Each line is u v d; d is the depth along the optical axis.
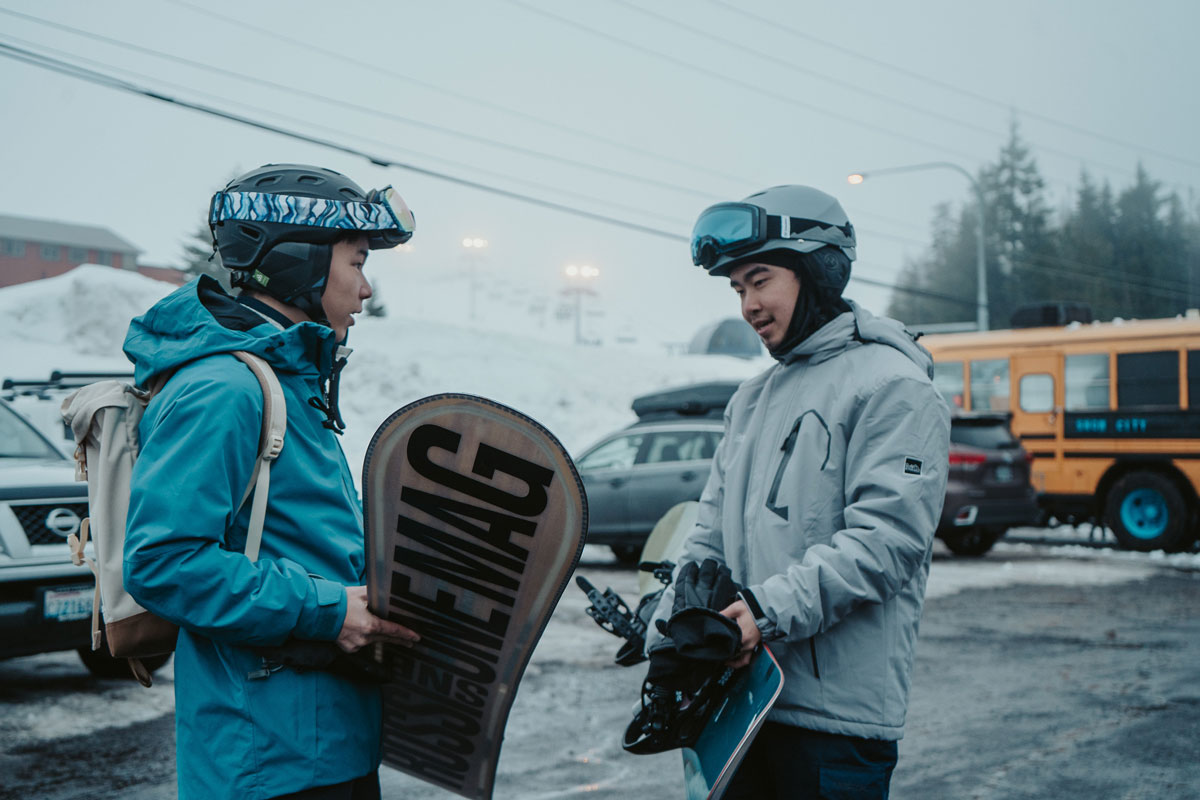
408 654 1.69
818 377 1.96
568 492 1.55
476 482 1.56
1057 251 67.25
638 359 29.58
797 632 1.76
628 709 4.94
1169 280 68.06
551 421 24.16
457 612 1.62
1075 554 11.35
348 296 1.73
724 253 1.97
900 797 3.71
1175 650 6.18
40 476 4.89
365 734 1.65
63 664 5.84
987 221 69.38
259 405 1.55
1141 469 11.87
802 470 1.91
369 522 1.55
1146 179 70.25
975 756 4.17
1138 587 8.74
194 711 1.57
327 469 1.68
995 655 6.07
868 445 1.86
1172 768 4.00
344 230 1.69
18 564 4.64
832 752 1.84
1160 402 11.69
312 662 1.56
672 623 1.75
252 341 1.58
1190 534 11.38
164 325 1.61
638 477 10.05
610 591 2.25
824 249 1.96
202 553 1.46
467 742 1.77
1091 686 5.32
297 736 1.55
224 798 1.53
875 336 1.95
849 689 1.83
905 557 1.79
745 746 1.68
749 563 1.98
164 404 1.53
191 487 1.46
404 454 1.54
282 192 1.67
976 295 67.75
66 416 1.66
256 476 1.56
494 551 1.59
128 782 3.80
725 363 31.12
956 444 10.62
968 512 10.34
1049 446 12.58
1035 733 4.49
